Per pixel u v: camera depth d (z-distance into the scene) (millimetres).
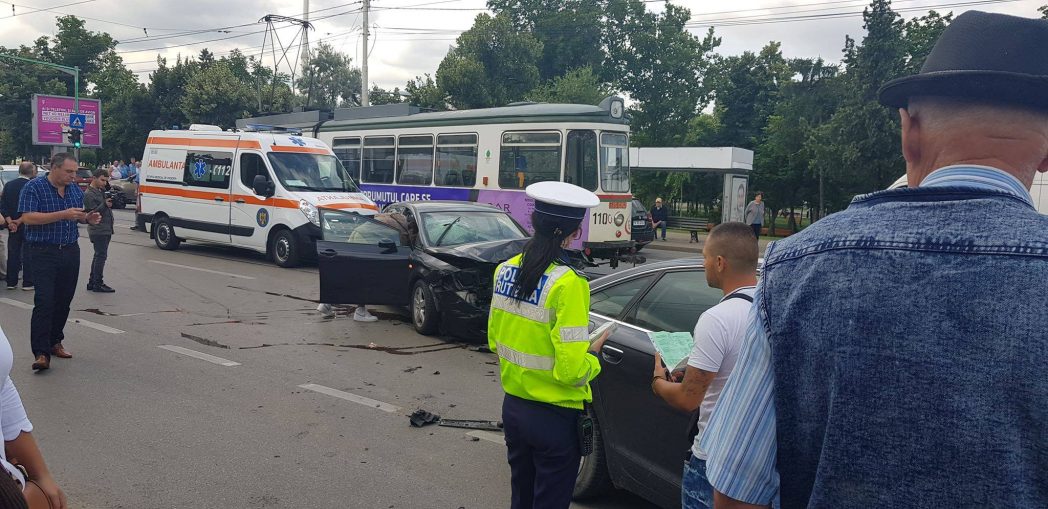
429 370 7418
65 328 8750
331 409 6082
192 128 17219
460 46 39719
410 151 17594
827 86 28672
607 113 14805
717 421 1405
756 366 1342
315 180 15406
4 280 11852
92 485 4531
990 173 1216
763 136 38781
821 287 1255
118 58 68812
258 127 19234
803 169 29391
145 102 47688
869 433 1172
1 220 9836
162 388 6516
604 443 4328
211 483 4605
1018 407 1072
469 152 16188
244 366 7348
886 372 1157
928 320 1135
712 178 32844
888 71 22078
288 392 6520
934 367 1121
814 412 1254
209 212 16078
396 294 9477
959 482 1104
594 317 4539
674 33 46406
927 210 1212
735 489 1348
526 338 3084
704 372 2688
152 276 13109
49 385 6488
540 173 14930
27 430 2283
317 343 8477
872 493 1175
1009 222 1142
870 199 1310
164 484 4574
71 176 6898
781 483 1344
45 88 62000
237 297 11297
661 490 3971
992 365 1083
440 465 4961
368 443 5336
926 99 1280
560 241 3113
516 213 15203
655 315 4305
